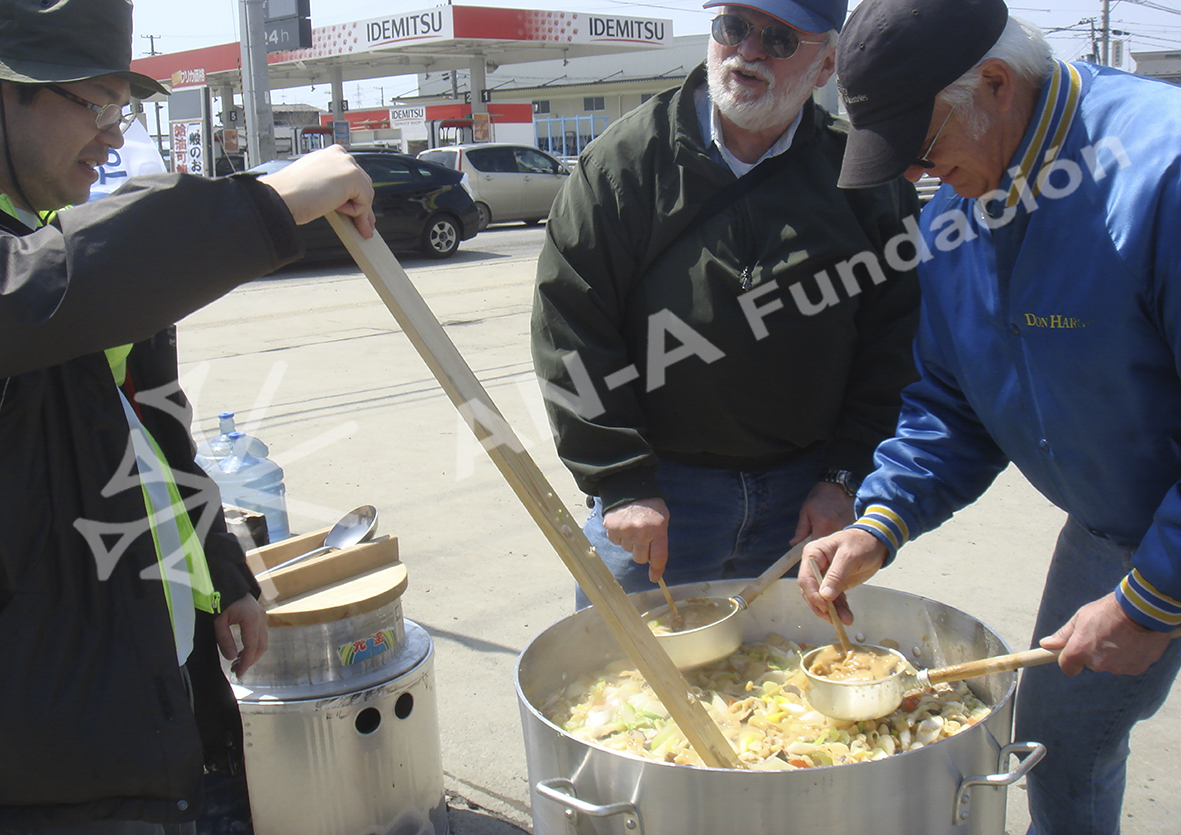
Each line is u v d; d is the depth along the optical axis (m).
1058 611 1.86
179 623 1.58
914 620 1.87
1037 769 1.92
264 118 16.42
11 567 1.27
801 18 1.84
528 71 45.03
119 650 1.34
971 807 1.41
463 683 3.11
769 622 2.02
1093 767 1.83
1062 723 1.83
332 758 2.04
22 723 1.26
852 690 1.60
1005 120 1.45
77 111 1.29
